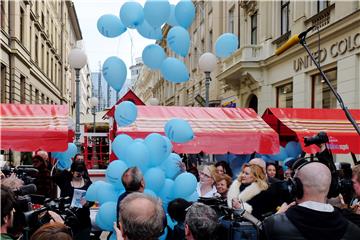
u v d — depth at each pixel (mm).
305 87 12461
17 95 19859
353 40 9945
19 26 20203
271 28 15125
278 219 2201
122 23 4766
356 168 3004
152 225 1938
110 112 8586
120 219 2023
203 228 2408
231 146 6613
